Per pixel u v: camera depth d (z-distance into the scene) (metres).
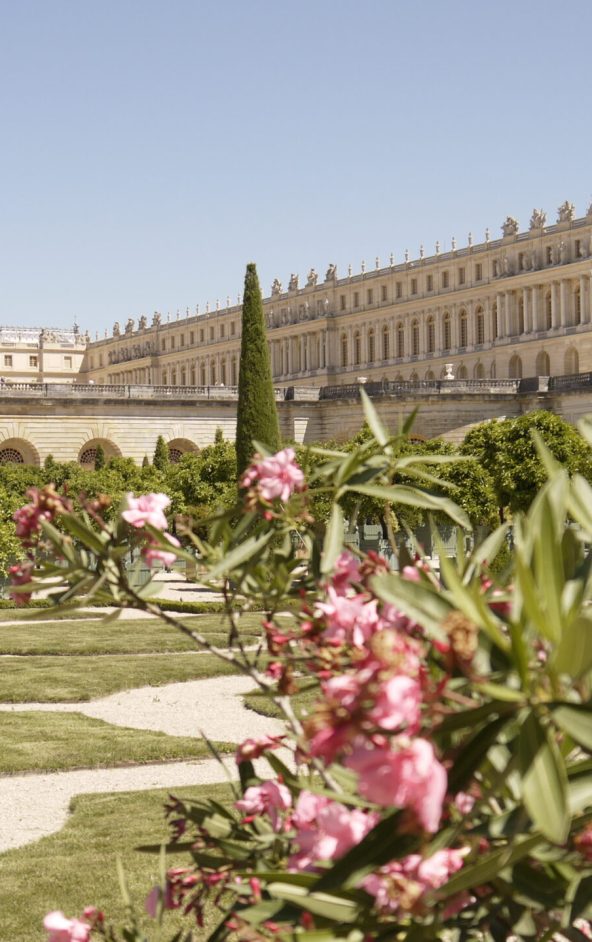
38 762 18.31
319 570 5.18
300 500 5.29
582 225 124.69
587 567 4.11
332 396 93.81
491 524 53.19
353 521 5.56
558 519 4.03
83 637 34.53
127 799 16.23
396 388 89.94
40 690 25.16
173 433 90.88
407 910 3.47
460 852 3.77
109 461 74.50
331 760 3.15
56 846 13.94
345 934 3.69
